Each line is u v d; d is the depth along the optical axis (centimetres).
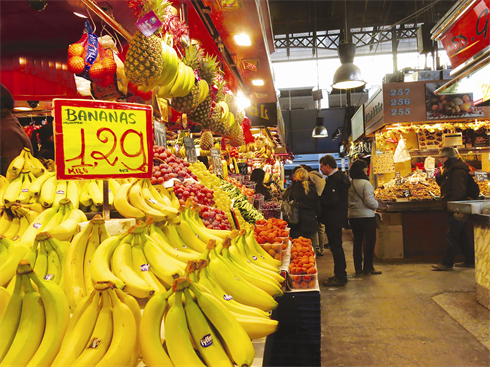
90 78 220
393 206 624
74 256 121
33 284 94
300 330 225
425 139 859
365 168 529
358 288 461
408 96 796
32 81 322
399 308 383
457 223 518
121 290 102
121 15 263
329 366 273
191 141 353
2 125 246
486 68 345
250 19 349
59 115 145
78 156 147
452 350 289
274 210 495
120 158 156
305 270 234
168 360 89
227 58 444
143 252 128
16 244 123
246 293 130
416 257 623
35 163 205
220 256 139
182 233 165
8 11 258
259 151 991
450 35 376
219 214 229
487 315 352
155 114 298
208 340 93
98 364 82
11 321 89
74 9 255
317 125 1592
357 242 532
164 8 205
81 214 155
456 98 786
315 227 482
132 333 90
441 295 416
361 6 1327
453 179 512
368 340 313
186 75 242
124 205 157
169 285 121
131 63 193
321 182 596
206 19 344
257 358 109
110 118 154
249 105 675
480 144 852
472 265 542
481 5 321
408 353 287
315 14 1313
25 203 177
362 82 885
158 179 218
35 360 84
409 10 1320
